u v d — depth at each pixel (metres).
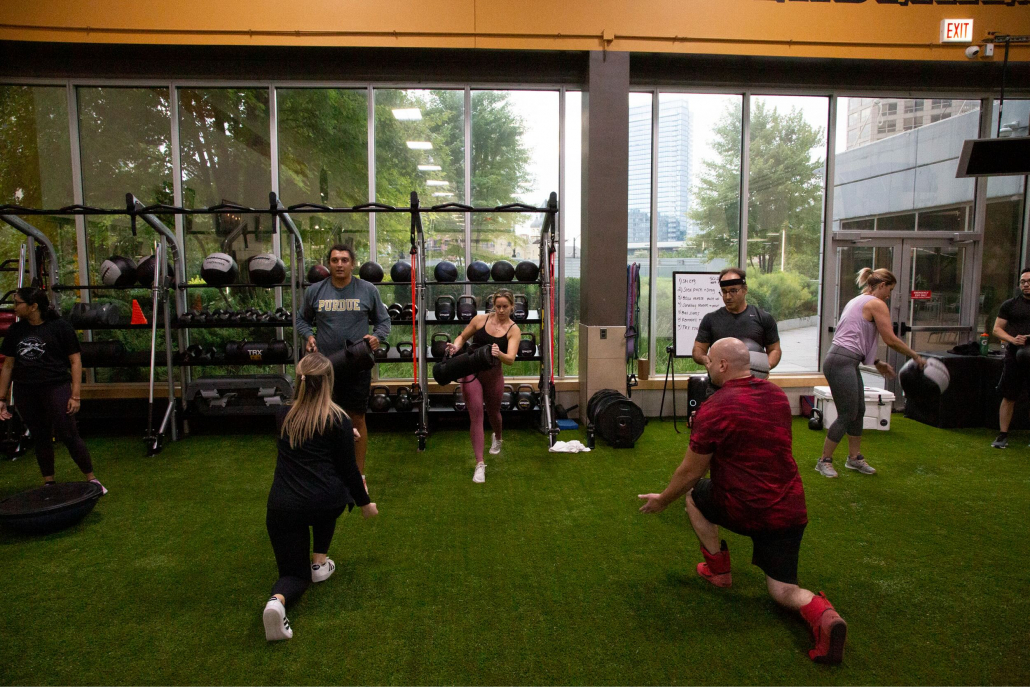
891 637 2.35
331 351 3.77
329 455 2.42
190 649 2.30
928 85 6.47
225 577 2.88
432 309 6.43
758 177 6.55
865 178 6.63
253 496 3.99
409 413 5.76
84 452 3.90
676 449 5.08
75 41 5.58
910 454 4.85
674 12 5.79
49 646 2.32
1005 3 6.01
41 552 3.14
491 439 5.46
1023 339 4.83
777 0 5.91
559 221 6.43
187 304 6.24
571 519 3.56
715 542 2.68
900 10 6.00
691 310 6.11
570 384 6.27
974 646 2.29
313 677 2.13
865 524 3.46
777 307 6.66
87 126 6.14
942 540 3.25
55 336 3.78
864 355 4.13
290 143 6.26
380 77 6.14
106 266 5.32
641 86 6.33
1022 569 2.92
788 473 2.28
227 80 6.09
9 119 6.07
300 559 2.46
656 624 2.45
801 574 2.88
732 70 6.29
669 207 6.53
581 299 6.21
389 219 6.38
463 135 6.32
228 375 5.87
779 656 2.23
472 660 2.22
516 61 6.12
